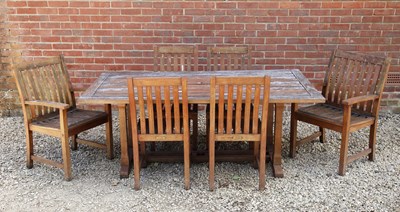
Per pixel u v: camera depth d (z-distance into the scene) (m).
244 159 3.78
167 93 3.12
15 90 4.93
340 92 3.92
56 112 3.83
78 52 4.81
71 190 3.40
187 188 3.38
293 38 4.75
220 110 3.18
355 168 3.72
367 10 4.64
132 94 3.12
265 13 4.67
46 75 3.78
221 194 3.32
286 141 4.31
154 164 3.83
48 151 4.11
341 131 3.52
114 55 4.82
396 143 4.25
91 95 3.34
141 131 3.26
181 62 4.29
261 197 3.28
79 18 4.70
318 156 3.97
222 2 4.64
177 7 4.65
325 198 3.26
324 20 4.68
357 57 3.79
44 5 4.65
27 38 4.75
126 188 3.42
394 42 4.74
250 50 4.26
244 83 3.06
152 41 4.77
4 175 3.63
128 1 4.64
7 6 4.64
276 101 3.21
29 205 3.19
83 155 4.04
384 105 4.97
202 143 4.25
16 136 4.46
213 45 4.78
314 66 4.84
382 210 3.11
